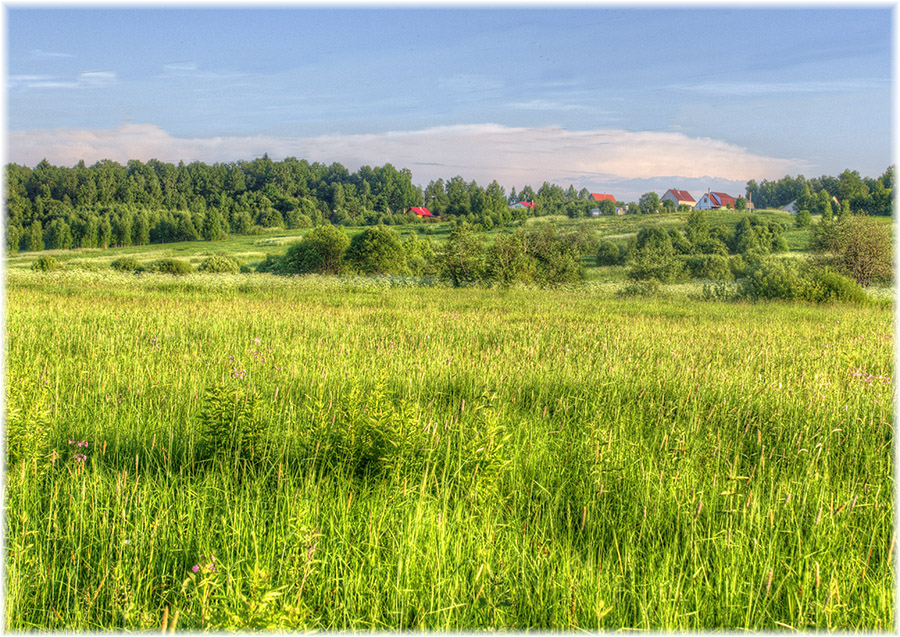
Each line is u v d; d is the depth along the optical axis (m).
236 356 7.77
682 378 7.15
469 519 3.60
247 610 2.53
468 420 5.18
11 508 3.59
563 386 6.74
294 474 4.18
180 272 53.97
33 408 4.44
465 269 35.47
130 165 168.75
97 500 3.70
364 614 2.87
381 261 56.84
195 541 3.40
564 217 154.88
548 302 22.59
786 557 3.32
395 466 4.06
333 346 9.27
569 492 4.10
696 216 89.75
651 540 3.55
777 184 199.88
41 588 2.99
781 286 26.38
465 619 2.79
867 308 22.55
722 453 4.83
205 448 4.61
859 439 5.05
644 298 28.39
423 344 9.64
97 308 14.41
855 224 40.44
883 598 2.91
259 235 136.38
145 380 6.63
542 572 3.10
